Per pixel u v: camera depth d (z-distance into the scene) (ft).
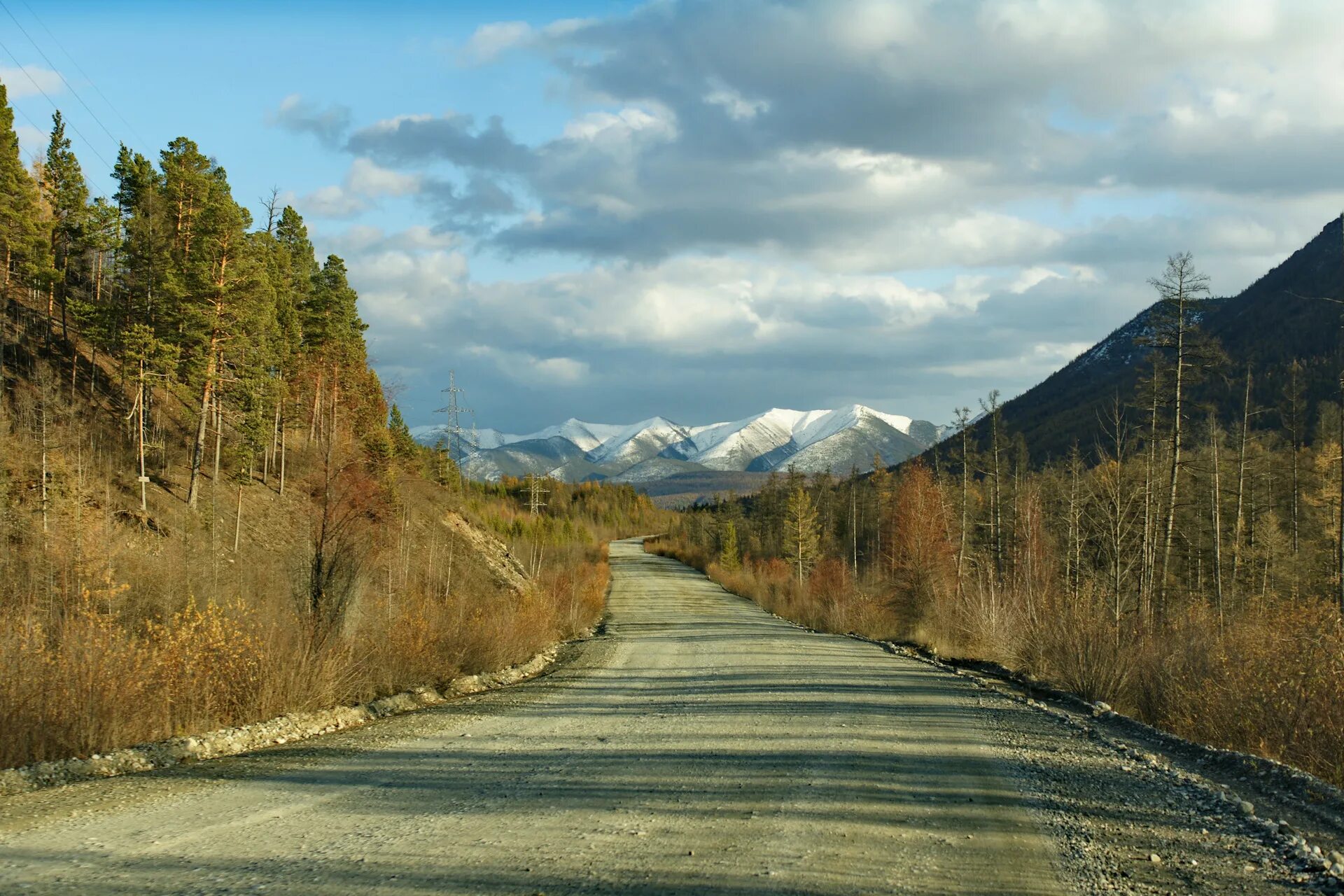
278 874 16.87
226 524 109.81
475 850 18.66
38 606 55.36
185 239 124.16
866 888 16.28
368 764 29.25
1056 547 137.39
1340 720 32.86
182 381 122.21
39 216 131.64
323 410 97.66
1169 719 42.83
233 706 36.73
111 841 19.39
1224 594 131.75
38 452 84.94
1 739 27.25
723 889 16.12
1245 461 140.97
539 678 60.39
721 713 41.42
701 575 277.23
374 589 68.33
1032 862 18.20
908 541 127.75
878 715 40.68
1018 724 38.99
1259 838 20.47
